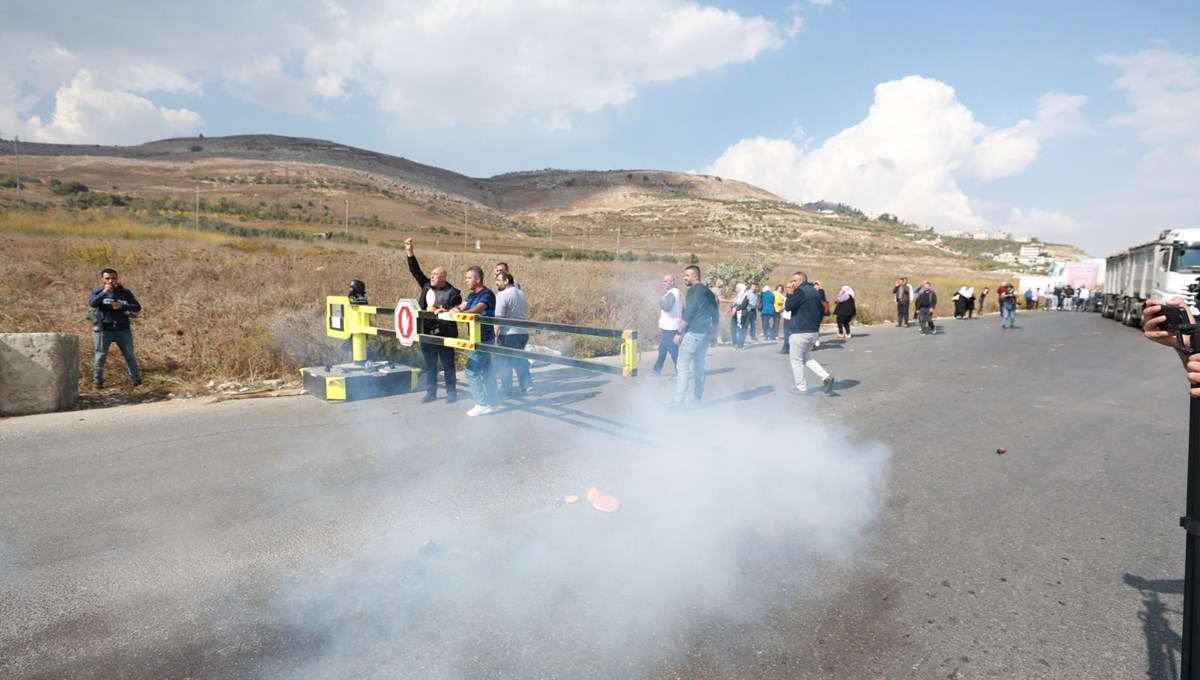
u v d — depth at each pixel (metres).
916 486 4.75
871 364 11.27
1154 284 20.19
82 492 4.48
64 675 2.52
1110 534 3.92
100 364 7.82
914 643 2.76
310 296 13.45
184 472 4.91
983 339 16.39
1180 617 2.98
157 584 3.22
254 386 8.36
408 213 142.75
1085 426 6.68
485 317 6.21
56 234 24.97
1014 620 2.95
